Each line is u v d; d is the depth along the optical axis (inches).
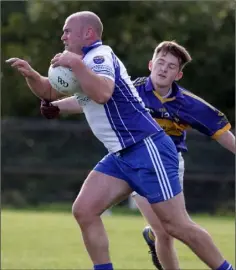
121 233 1868.8
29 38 4072.3
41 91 877.2
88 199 847.1
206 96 3868.1
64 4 4005.9
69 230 1934.1
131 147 833.5
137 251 1537.9
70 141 3171.8
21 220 2174.0
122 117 827.4
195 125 962.7
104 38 3924.7
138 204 991.0
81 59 795.4
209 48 3848.4
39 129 3179.1
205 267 1318.9
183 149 989.2
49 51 4028.1
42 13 4020.7
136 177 837.2
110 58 815.7
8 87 4065.0
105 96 788.0
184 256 1459.2
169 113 954.1
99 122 834.8
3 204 3132.4
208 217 2797.7
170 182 833.5
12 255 1464.1
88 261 1390.3
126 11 3939.5
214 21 3870.6
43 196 3181.6
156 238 992.9
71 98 938.1
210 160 3068.4
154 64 954.1
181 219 839.1
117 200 859.4
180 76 959.6
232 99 3873.0
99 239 844.6
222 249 1556.3
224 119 963.3
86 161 3174.2
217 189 3068.4
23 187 3189.0
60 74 802.8
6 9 4227.4
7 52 4037.9
